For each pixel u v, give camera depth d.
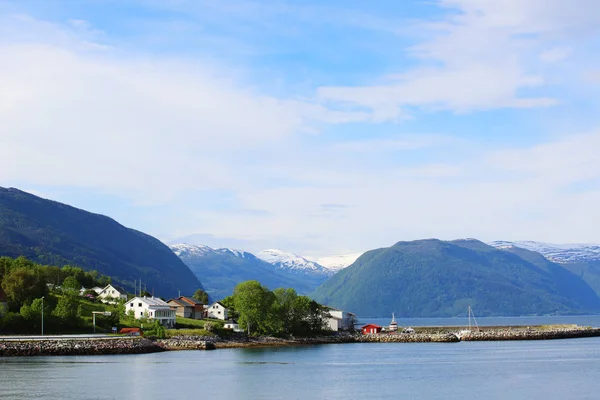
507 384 158.50
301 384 154.75
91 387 143.12
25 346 199.75
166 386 147.75
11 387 141.75
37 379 152.75
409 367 192.25
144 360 195.62
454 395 142.38
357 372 178.75
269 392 143.50
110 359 196.00
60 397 131.62
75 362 185.88
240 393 141.38
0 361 186.25
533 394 144.12
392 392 145.38
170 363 190.12
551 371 183.62
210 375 166.38
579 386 155.38
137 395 135.75
